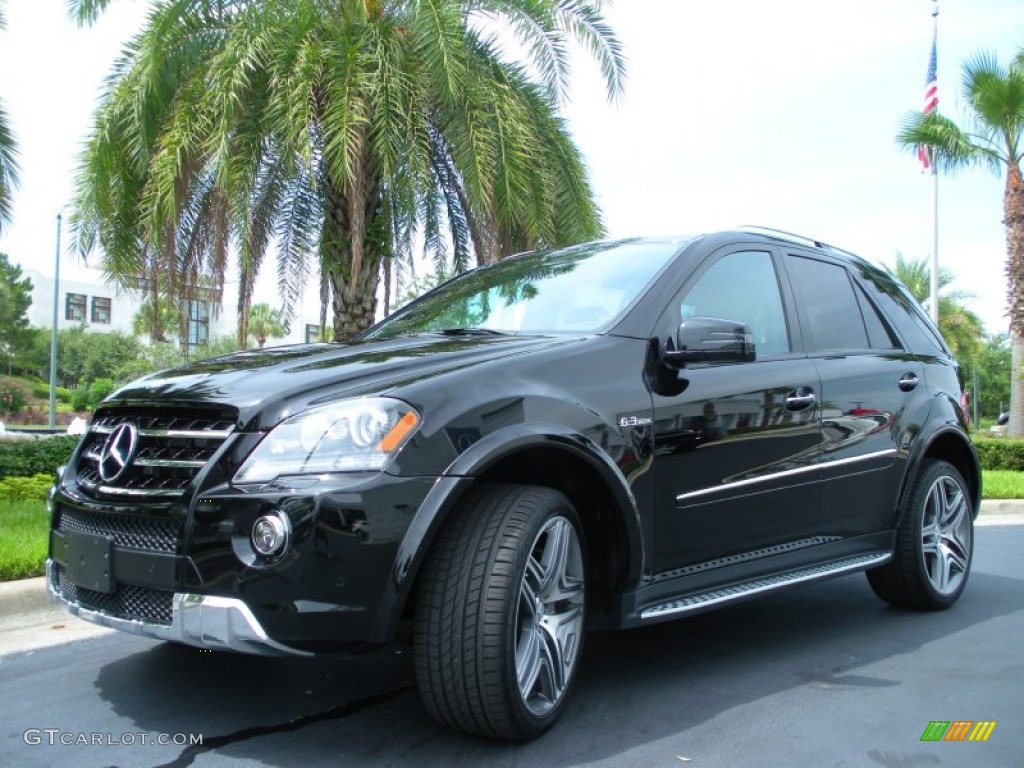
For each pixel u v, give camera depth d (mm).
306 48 8586
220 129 8359
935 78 21250
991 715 3270
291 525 2564
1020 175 21328
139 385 3203
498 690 2689
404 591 2617
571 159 10352
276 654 2596
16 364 60938
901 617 4738
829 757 2881
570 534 3033
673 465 3373
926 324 5266
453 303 4344
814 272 4527
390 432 2689
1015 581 5766
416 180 8758
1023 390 22016
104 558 2855
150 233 9094
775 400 3834
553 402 3031
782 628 4480
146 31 8867
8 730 3035
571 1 9859
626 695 3412
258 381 2934
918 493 4695
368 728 3031
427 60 8562
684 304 3723
